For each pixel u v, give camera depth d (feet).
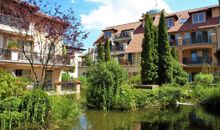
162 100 58.13
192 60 125.90
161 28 78.69
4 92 31.22
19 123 29.48
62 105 35.58
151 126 35.06
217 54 47.47
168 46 77.82
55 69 99.66
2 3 60.54
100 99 51.44
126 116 43.34
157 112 48.03
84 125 35.19
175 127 34.19
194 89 71.41
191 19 131.44
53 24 54.90
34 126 31.17
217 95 53.42
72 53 63.26
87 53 156.46
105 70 52.34
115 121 38.60
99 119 40.27
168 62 76.69
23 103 30.94
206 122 37.29
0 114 28.50
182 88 70.33
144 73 75.31
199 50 128.06
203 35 123.75
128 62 138.31
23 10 55.26
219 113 45.62
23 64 79.82
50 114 33.06
